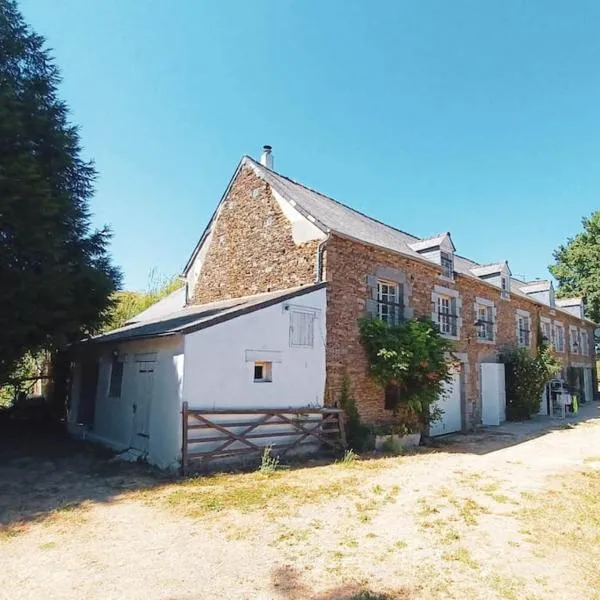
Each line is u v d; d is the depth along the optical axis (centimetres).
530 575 349
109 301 1015
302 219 1025
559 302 2666
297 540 422
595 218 2925
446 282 1318
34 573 351
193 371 723
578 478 680
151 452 783
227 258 1250
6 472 714
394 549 402
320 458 842
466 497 576
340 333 965
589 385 2625
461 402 1337
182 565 366
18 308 807
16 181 746
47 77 994
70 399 1273
